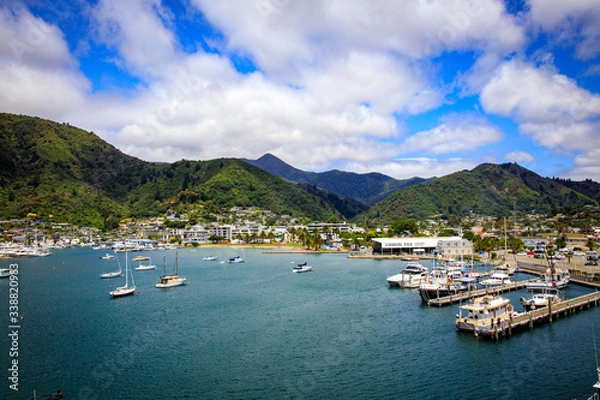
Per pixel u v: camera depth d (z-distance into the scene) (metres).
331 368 70.06
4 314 109.56
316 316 103.50
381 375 67.06
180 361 74.25
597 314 99.38
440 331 88.81
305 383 64.44
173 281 155.12
